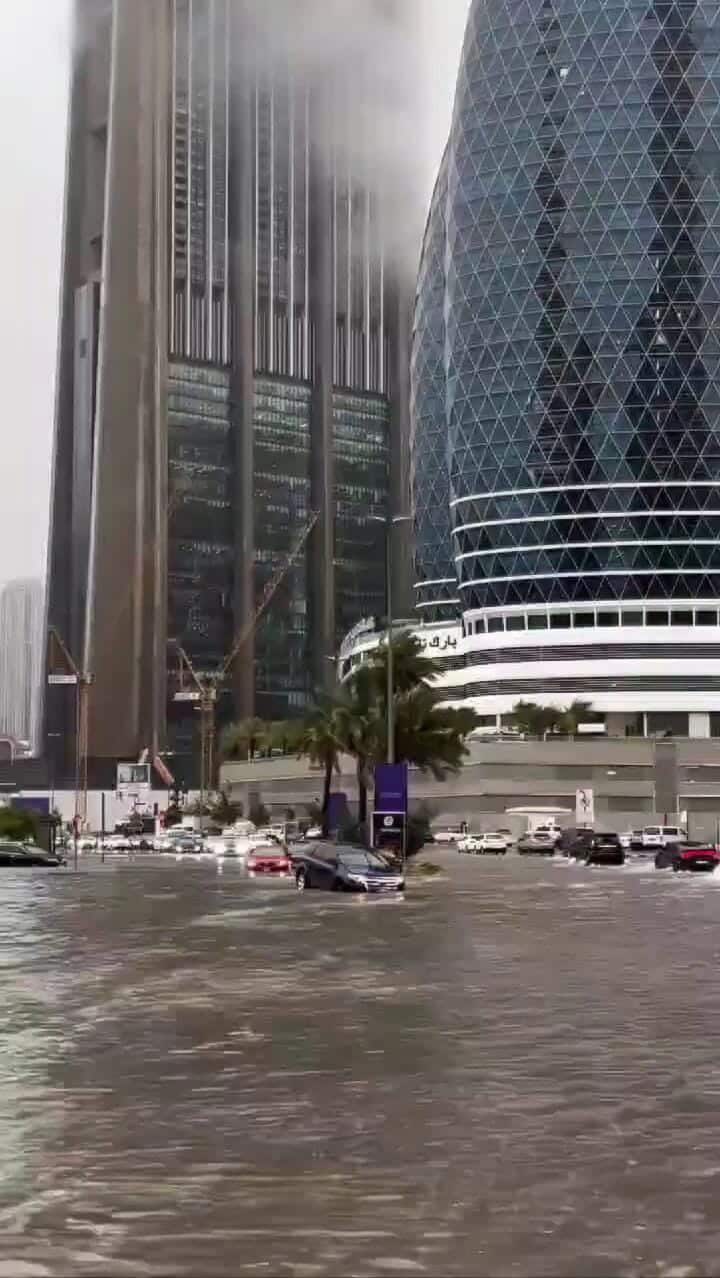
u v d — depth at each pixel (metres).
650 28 172.88
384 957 31.58
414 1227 11.02
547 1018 22.08
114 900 54.06
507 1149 13.53
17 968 29.58
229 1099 15.97
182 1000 24.38
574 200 173.38
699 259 170.88
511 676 175.62
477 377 179.38
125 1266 10.09
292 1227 11.03
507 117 178.38
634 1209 11.50
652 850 116.38
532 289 175.12
